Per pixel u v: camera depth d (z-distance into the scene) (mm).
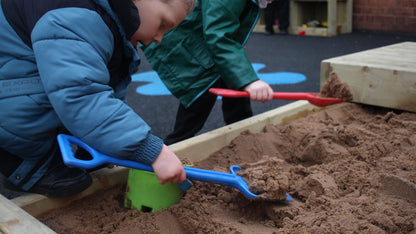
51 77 945
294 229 1034
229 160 1503
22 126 1066
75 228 1131
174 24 1136
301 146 1555
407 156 1382
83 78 939
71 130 981
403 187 1148
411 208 1084
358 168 1312
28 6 1011
